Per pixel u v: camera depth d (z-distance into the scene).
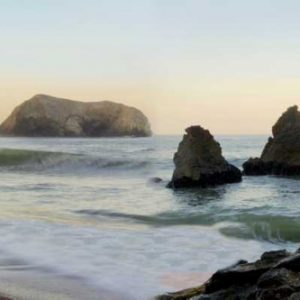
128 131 187.50
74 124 180.38
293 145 38.62
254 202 23.31
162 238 14.15
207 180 31.73
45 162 47.44
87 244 13.23
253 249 12.61
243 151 77.19
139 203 23.17
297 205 21.67
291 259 6.63
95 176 41.09
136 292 8.76
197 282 9.47
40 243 13.30
